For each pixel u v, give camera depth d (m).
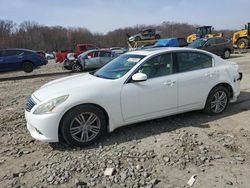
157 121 6.08
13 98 9.80
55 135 4.83
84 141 5.00
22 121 6.73
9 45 89.94
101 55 19.70
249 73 12.11
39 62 18.98
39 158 4.75
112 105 5.12
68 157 4.68
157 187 3.79
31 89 11.85
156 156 4.60
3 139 5.64
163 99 5.57
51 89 5.20
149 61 5.55
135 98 5.30
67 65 20.58
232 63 6.68
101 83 5.18
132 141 5.16
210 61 6.27
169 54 5.78
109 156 4.64
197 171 4.13
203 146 4.87
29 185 3.97
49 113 4.77
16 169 4.43
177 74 5.76
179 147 4.86
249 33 28.44
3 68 17.94
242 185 3.76
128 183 3.90
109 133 5.54
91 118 5.03
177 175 4.05
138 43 35.66
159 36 37.47
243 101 7.47
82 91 4.97
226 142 5.00
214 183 3.82
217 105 6.36
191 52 6.05
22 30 97.19
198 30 36.19
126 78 5.30
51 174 4.19
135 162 4.43
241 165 4.24
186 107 5.92
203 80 6.02
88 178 4.05
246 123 5.89
